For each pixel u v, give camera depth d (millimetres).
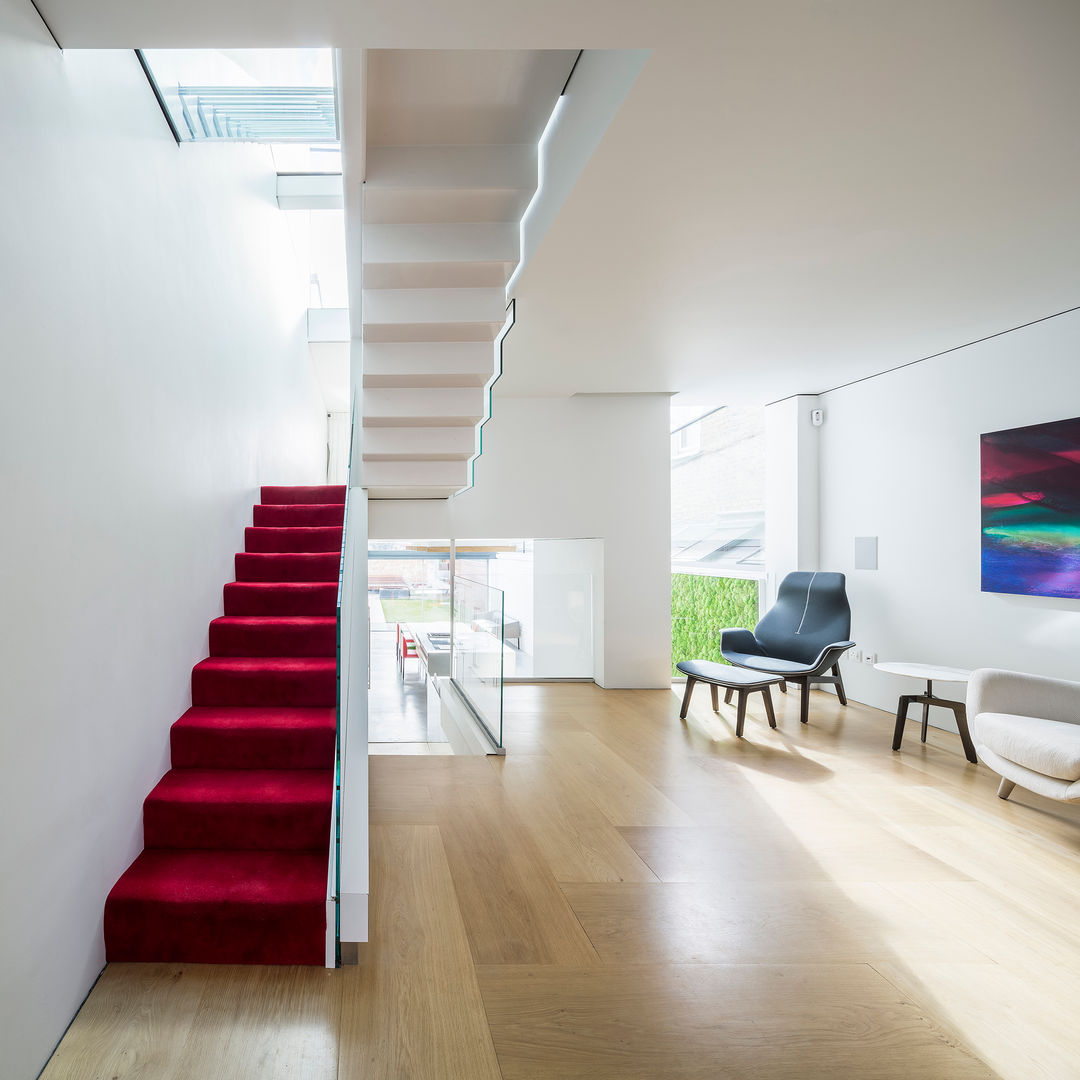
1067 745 3771
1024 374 5098
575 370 6383
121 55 2934
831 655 6043
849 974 2621
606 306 4609
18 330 2092
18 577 2072
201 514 4000
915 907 3092
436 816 4090
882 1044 2254
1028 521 4984
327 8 2018
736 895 3191
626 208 3232
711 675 5992
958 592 5684
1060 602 4832
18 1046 2027
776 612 6980
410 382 4750
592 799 4359
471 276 4156
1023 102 2463
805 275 4094
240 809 3051
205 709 3684
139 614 3051
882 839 3779
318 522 5285
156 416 3299
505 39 2152
